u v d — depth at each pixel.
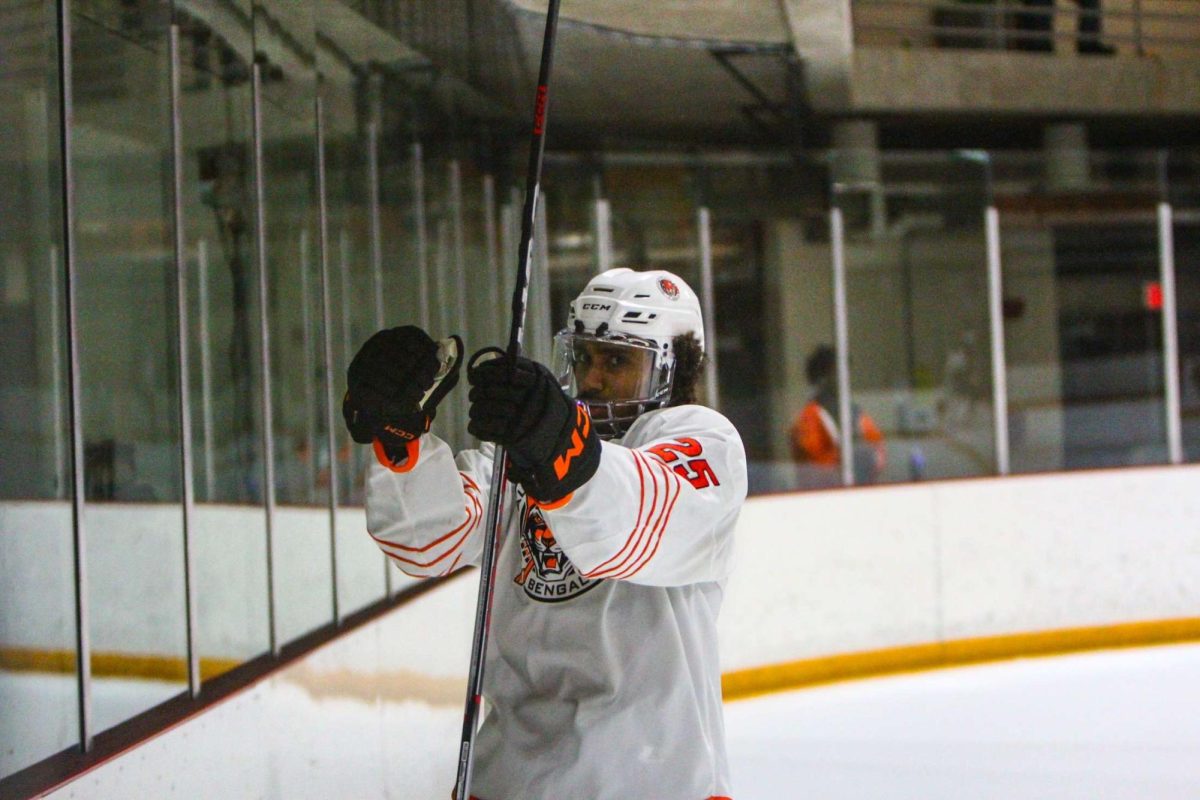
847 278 13.08
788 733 8.12
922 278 13.47
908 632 9.95
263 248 5.25
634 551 2.29
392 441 2.46
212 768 3.90
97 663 5.72
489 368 2.18
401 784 5.55
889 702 8.91
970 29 12.43
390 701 5.49
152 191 7.16
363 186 6.93
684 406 2.65
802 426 11.74
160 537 6.24
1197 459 14.55
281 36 5.81
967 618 10.12
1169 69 12.91
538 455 2.14
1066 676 9.51
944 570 10.06
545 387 2.15
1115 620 10.49
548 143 11.26
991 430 13.98
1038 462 14.16
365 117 6.96
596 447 2.20
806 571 9.62
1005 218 13.71
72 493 3.64
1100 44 13.05
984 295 13.63
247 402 7.54
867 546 9.84
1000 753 7.46
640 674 2.52
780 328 12.66
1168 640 10.59
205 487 7.15
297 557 6.86
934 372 13.62
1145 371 14.30
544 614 2.59
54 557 5.59
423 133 7.95
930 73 12.23
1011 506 10.26
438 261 8.03
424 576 2.77
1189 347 14.47
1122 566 10.51
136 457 7.15
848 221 12.98
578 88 9.72
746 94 10.61
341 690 4.96
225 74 6.33
